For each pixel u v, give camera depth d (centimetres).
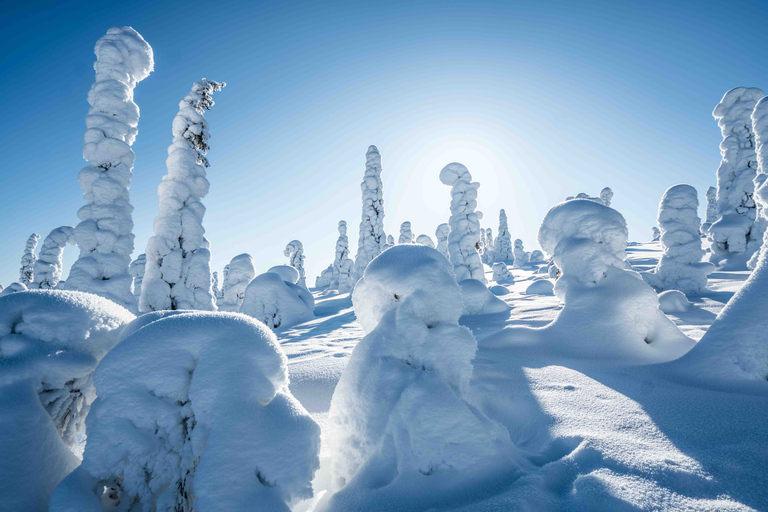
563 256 564
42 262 1833
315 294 3198
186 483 176
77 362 202
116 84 991
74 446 210
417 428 212
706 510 172
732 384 322
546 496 191
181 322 198
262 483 172
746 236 1568
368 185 2534
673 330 475
